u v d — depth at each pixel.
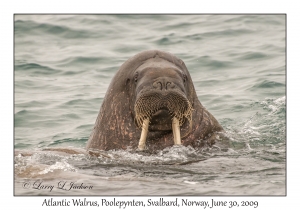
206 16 91.25
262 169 35.16
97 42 80.69
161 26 86.88
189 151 38.75
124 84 40.47
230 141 41.66
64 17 90.62
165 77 36.84
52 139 49.94
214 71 68.00
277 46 75.44
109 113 41.00
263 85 61.72
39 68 70.81
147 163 36.78
